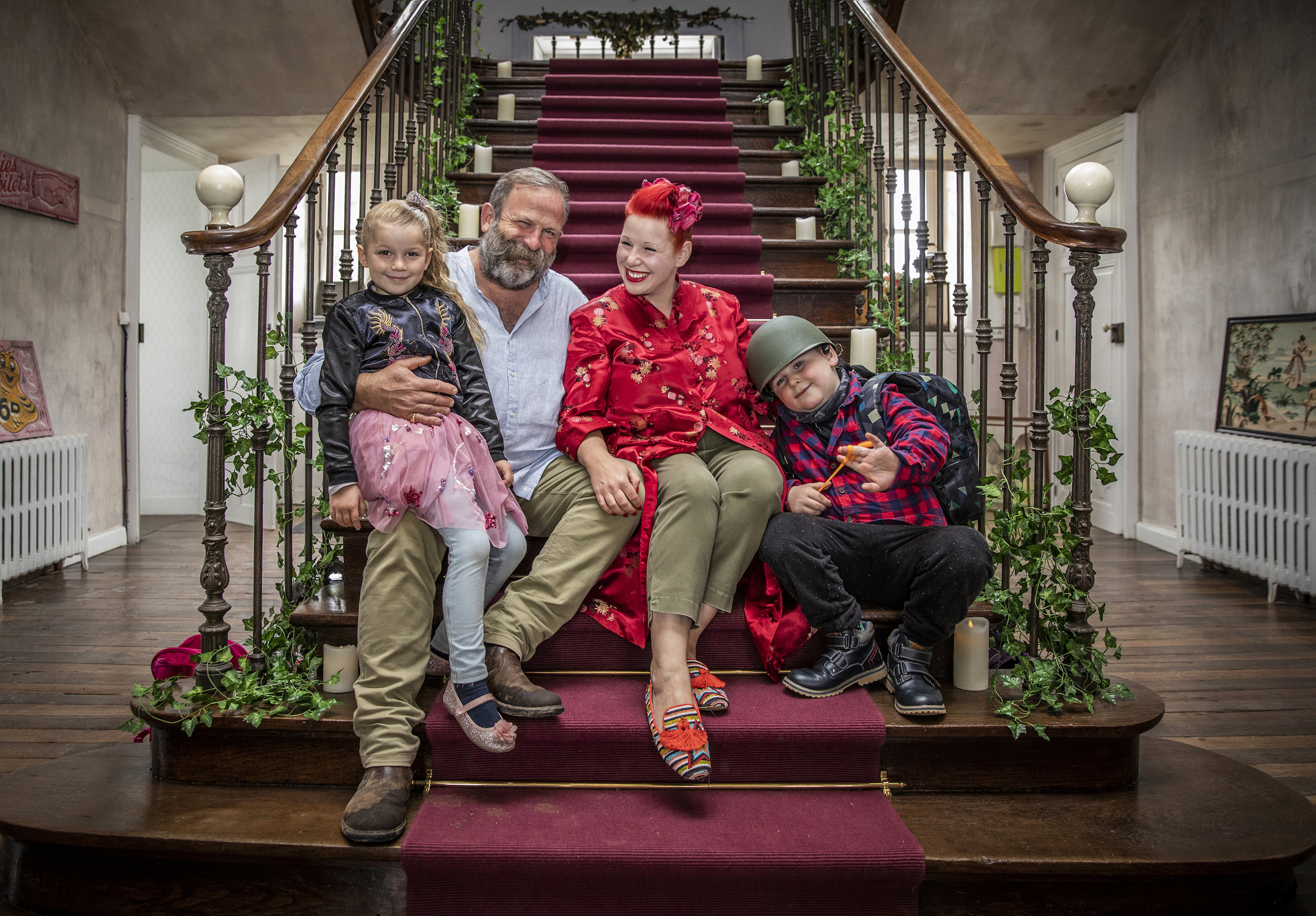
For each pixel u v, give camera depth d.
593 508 2.00
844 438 2.15
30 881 1.81
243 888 1.75
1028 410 6.76
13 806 1.84
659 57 7.76
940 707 1.93
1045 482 2.19
